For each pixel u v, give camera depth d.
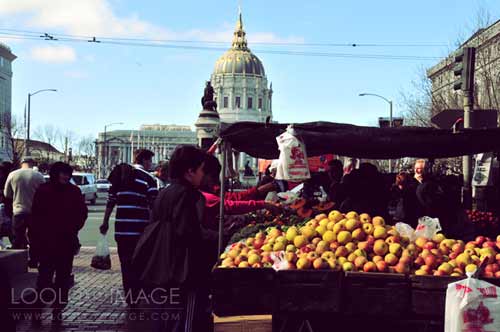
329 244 6.10
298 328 5.59
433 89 31.47
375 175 8.32
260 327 5.66
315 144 7.00
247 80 163.38
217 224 7.59
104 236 9.62
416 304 5.34
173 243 4.99
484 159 11.17
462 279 5.33
